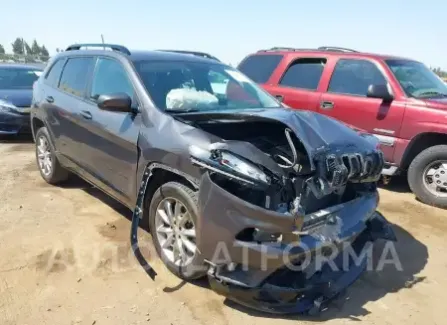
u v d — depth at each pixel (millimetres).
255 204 2846
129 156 3762
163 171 3473
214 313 3043
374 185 3820
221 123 3541
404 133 5551
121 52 4371
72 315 2971
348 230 3186
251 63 7574
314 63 6676
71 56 5191
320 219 3045
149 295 3221
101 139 4160
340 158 3143
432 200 5355
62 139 5023
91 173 4504
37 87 5734
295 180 2947
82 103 4566
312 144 3102
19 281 3332
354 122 6031
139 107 3766
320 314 3082
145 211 3879
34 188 5488
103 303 3113
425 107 5410
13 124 8383
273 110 3900
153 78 3988
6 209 4746
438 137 5477
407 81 5883
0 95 8602
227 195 2854
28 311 2990
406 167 5754
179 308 3084
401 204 5438
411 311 3158
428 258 3992
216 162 2908
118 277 3438
